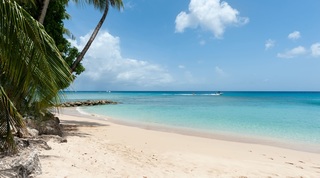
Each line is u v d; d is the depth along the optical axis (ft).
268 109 99.91
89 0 40.73
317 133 45.57
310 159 27.37
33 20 11.03
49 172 15.31
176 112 87.15
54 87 11.93
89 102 134.00
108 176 16.93
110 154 24.20
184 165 22.90
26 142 17.01
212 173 20.79
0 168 12.32
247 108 105.09
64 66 12.19
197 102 158.40
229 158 26.68
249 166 23.54
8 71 11.18
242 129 50.24
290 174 21.38
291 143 36.88
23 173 13.08
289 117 71.56
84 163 19.30
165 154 27.07
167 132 44.96
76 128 43.21
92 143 29.04
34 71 11.26
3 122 13.46
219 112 86.79
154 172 19.74
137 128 48.21
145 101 174.91
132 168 20.15
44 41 11.40
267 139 39.93
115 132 40.88
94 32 41.50
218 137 41.19
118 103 150.41
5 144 14.06
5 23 10.17
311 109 99.55
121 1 42.09
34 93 12.12
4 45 10.21
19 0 17.89
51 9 36.37
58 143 25.26
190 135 42.47
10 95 12.76
